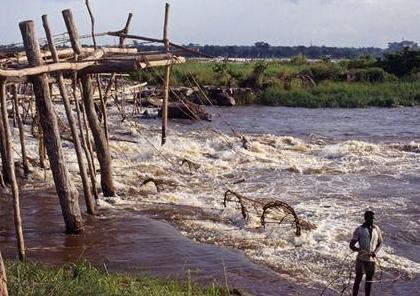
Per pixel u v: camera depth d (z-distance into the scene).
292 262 13.09
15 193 12.08
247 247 13.98
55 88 28.67
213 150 27.05
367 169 23.94
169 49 18.47
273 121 39.53
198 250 13.42
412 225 16.27
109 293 9.09
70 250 13.16
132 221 15.59
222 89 50.09
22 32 13.48
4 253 12.74
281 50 156.75
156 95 45.44
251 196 19.08
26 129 28.28
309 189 20.31
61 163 14.21
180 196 18.69
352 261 13.16
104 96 23.16
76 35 15.48
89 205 16.03
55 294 8.62
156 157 24.55
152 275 11.68
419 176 22.69
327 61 65.31
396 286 12.11
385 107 48.78
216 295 10.34
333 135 33.50
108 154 17.98
